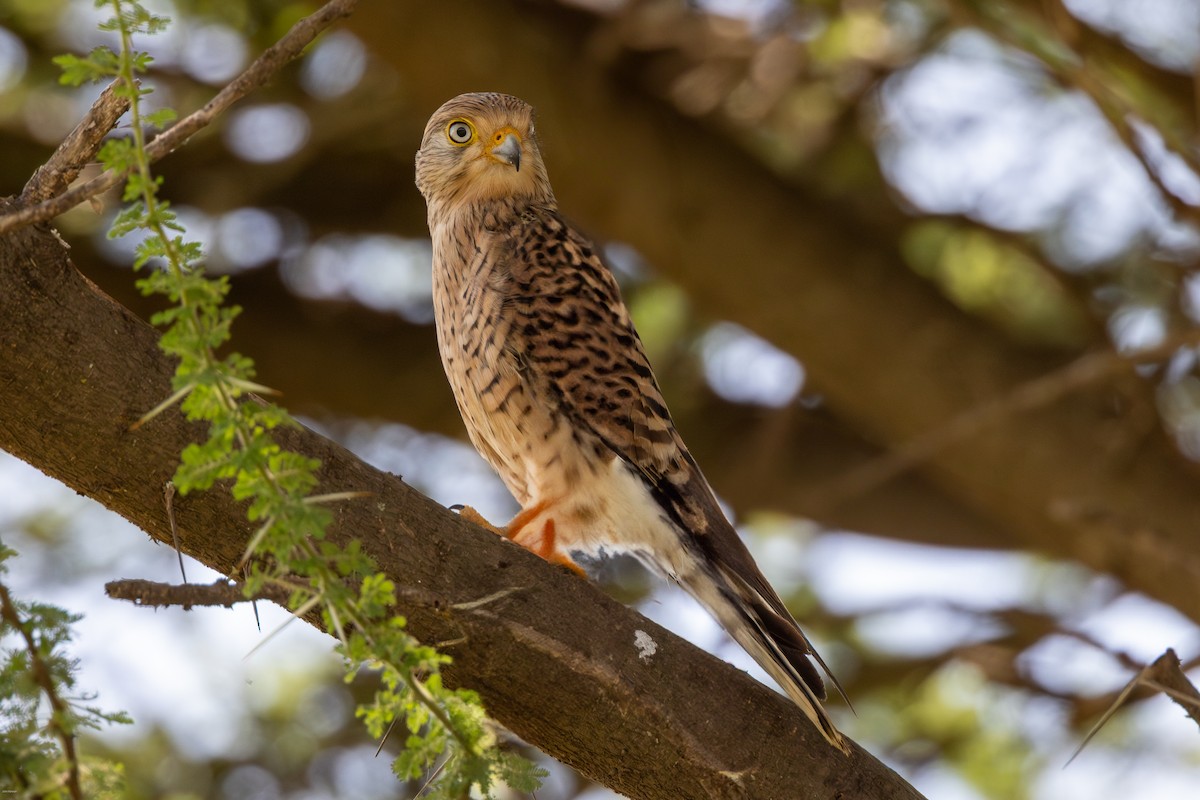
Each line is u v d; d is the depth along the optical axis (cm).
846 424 1414
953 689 1230
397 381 1377
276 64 432
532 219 845
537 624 548
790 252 1293
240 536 525
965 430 1039
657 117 1296
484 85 1234
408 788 1080
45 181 499
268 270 1388
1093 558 1185
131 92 390
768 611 711
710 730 562
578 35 1296
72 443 515
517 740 576
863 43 1181
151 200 385
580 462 771
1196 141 1172
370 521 538
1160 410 1276
